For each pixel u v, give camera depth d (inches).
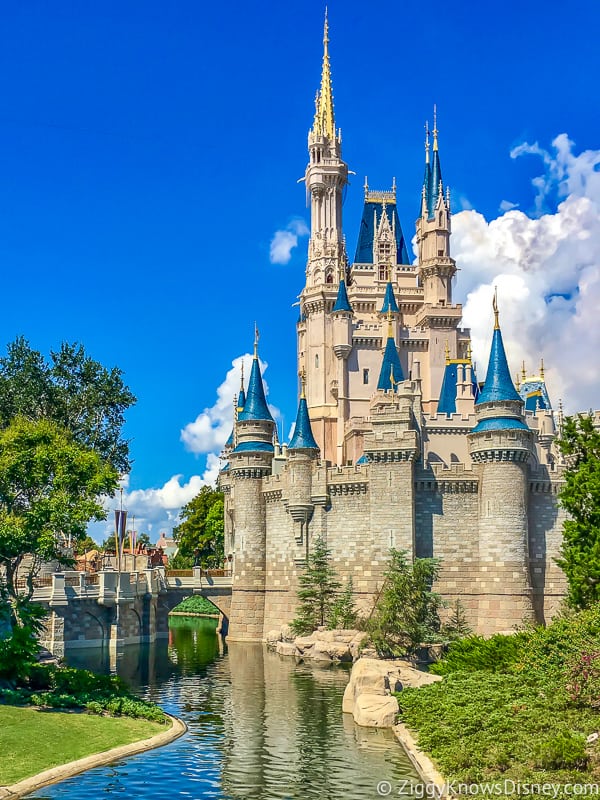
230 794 1328.7
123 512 3486.7
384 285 5103.3
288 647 3090.6
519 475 3093.0
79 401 3809.1
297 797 1315.2
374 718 1782.7
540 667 1846.7
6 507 2192.4
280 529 3580.2
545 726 1456.7
